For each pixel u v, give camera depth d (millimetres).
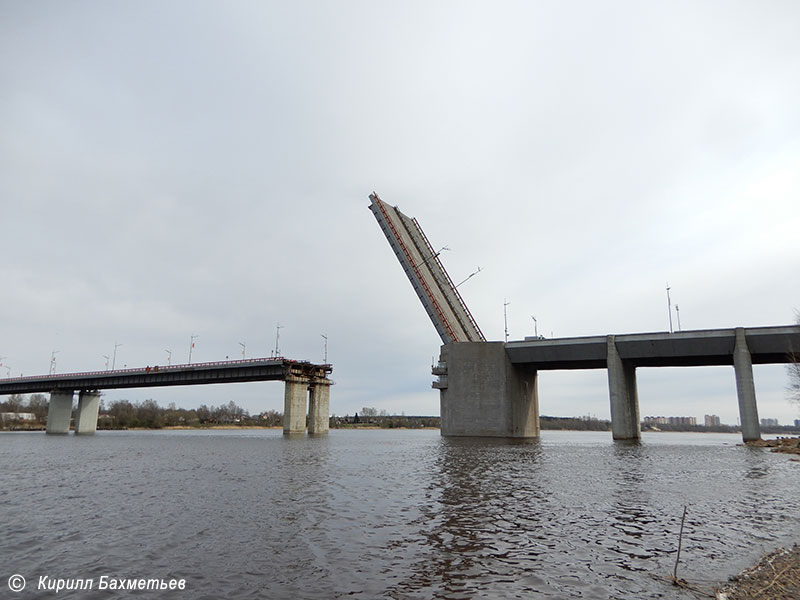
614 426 73938
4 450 65812
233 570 12945
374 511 20547
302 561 13641
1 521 19219
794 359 64562
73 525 18484
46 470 38875
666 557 13734
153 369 112500
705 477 31547
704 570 12586
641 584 11578
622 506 21344
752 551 14320
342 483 29406
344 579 12117
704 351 70438
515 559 13586
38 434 138875
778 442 64562
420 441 92000
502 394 79625
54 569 13266
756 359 74000
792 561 13117
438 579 12016
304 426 106500
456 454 51125
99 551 14930
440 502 22594
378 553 14312
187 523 18594
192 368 109125
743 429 67188
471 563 13250
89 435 130750
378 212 81875
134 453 58844
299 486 28297
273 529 17453
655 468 37156
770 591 11016
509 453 52469
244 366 103812
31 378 133000
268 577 12375
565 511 20250
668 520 18469
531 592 11094
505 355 80438
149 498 24484
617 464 40281
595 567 12852
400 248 81375
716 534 16297
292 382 103188
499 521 18406
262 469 38188
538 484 28406
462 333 87625
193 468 39438
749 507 21109
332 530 17203
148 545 15531
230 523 18516
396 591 11258
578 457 47312
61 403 135250
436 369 82250
